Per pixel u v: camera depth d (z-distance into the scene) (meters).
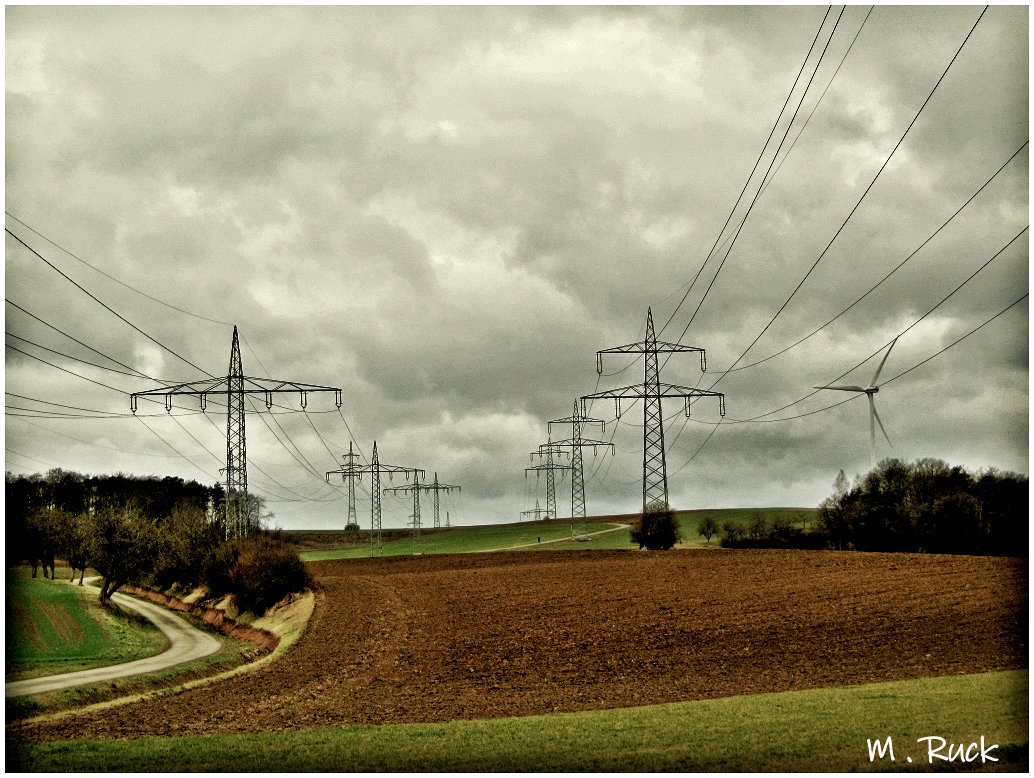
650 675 37.69
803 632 44.03
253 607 74.56
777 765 21.59
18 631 59.16
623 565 84.62
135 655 55.25
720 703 29.75
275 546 76.62
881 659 37.06
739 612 51.12
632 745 24.44
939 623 43.38
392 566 109.56
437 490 175.25
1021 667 33.12
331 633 56.97
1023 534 86.44
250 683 41.62
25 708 34.47
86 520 94.50
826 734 23.86
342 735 27.69
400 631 55.28
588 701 33.31
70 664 49.41
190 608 85.88
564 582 72.75
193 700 37.19
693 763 22.25
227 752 25.27
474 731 27.47
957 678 30.91
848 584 58.59
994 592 50.81
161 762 24.12
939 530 90.44
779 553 88.19
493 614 58.25
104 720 32.78
